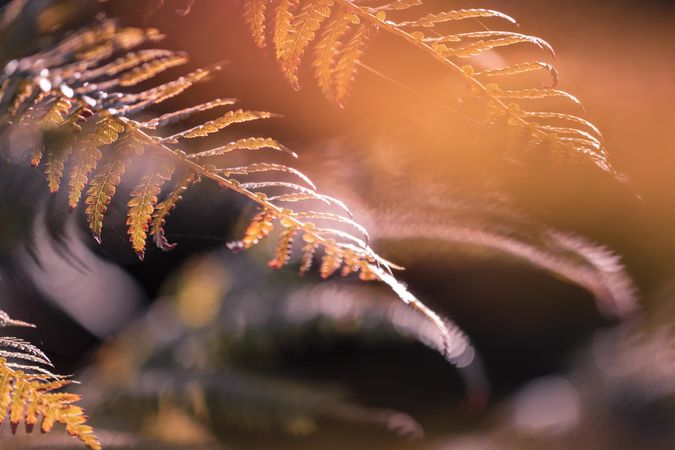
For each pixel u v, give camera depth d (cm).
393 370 202
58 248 130
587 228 145
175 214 157
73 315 196
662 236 149
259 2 106
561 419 186
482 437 184
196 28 127
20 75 106
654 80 137
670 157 139
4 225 126
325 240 104
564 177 136
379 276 104
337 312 172
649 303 171
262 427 161
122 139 103
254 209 144
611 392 185
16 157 111
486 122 108
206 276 206
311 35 105
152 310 210
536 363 209
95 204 103
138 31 112
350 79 106
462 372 168
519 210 139
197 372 172
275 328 175
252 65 131
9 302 176
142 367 181
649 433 173
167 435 151
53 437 133
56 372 194
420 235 139
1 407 104
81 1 124
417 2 104
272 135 143
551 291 204
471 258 145
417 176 140
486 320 205
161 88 105
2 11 133
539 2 134
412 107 135
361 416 158
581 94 137
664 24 136
